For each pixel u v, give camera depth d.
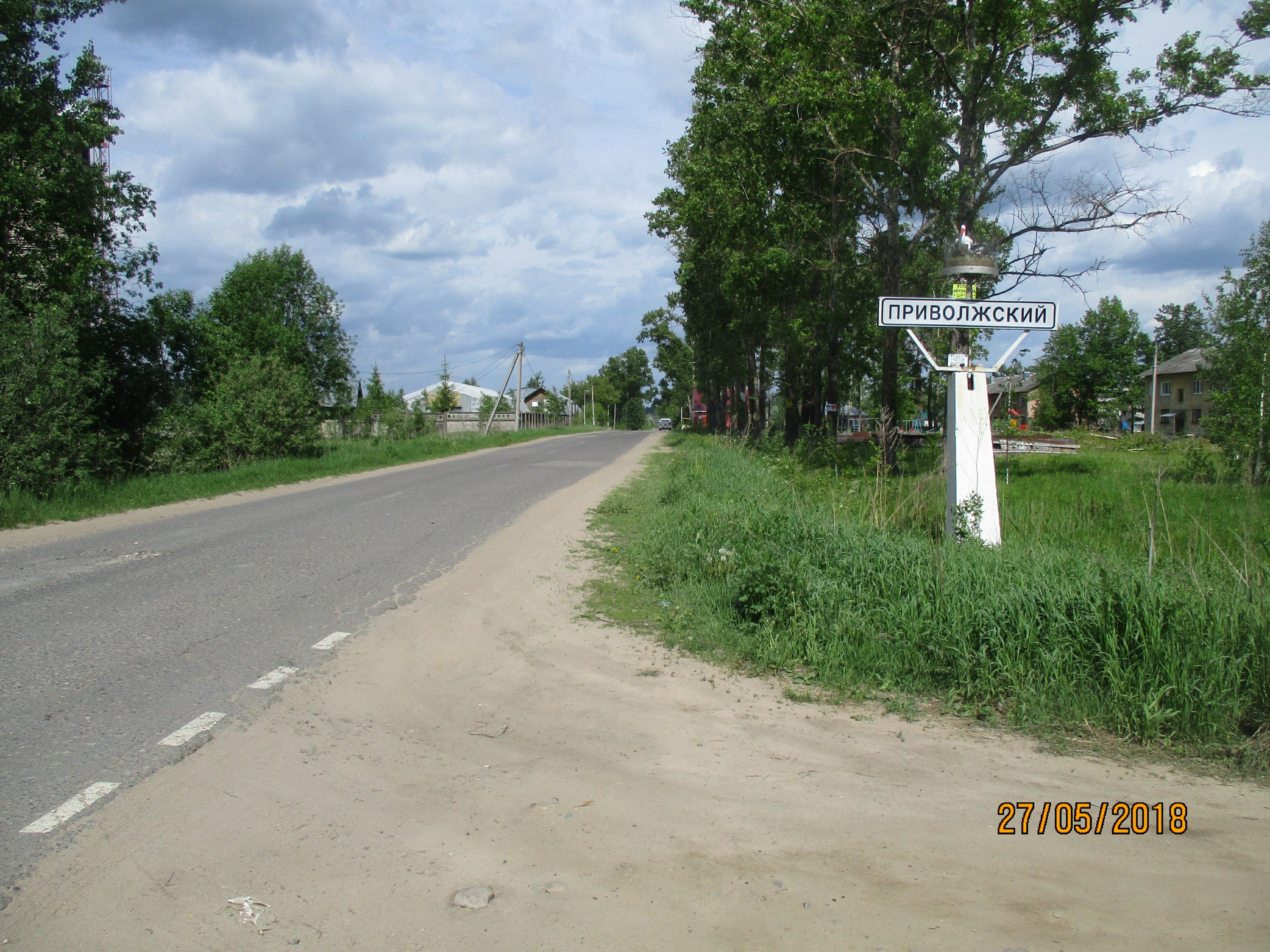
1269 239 17.05
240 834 3.32
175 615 6.52
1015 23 16.19
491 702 5.00
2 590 7.26
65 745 4.07
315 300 39.59
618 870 3.16
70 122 19.50
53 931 2.67
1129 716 4.77
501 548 9.98
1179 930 2.89
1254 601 5.35
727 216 25.67
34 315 15.80
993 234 18.09
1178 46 15.91
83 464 14.69
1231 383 17.44
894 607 5.87
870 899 3.02
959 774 4.18
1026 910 2.99
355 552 9.54
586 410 121.06
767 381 37.91
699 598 7.25
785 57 18.67
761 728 4.71
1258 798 4.03
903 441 27.67
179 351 23.91
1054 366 64.88
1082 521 10.96
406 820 3.50
